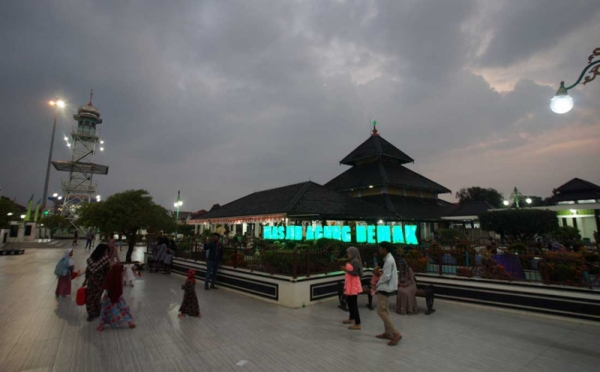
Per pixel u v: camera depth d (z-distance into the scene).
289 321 7.47
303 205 16.02
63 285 9.76
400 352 5.57
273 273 9.89
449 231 22.28
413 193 30.39
